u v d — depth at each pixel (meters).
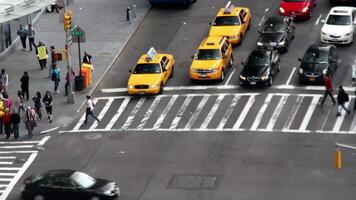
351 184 67.81
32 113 80.25
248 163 72.69
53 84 93.38
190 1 114.56
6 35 101.75
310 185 68.00
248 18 105.31
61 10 99.50
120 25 110.25
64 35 107.31
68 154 76.88
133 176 71.38
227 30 100.62
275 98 86.56
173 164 73.31
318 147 75.25
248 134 78.75
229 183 69.12
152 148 76.94
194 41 104.00
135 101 88.38
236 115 83.06
